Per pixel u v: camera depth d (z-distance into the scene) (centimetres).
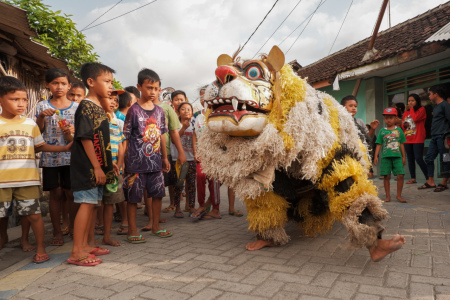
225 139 308
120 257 317
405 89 831
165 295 227
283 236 323
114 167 367
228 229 423
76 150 302
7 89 301
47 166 371
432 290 219
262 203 311
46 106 386
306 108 281
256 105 279
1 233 359
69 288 244
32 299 226
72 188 300
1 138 300
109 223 366
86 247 319
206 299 218
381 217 263
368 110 902
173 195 578
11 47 526
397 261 275
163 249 340
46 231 445
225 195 757
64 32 828
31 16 754
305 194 334
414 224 398
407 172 816
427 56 690
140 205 626
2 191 295
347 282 237
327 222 346
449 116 609
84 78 322
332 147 288
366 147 397
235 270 270
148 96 385
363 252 303
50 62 616
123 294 230
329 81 920
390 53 721
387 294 216
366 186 272
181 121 528
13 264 311
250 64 299
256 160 289
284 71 294
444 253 291
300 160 289
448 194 596
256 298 217
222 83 285
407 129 730
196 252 324
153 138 379
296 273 258
